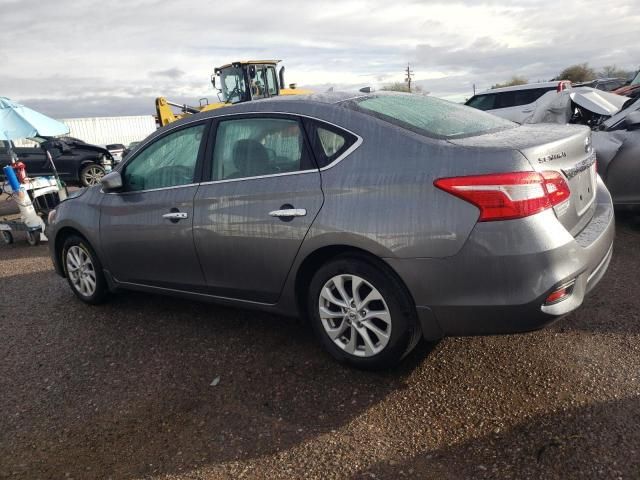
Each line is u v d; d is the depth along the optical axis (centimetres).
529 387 288
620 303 382
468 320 270
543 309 257
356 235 286
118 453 261
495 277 257
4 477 250
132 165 414
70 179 1418
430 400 284
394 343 293
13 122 787
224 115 362
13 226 790
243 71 1477
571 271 261
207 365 343
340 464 240
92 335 407
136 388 322
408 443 251
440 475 229
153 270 402
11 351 390
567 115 802
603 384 284
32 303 496
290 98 342
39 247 766
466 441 249
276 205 318
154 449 262
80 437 277
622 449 233
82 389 326
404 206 273
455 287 266
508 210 252
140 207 397
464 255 260
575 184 293
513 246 252
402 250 274
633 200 538
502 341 338
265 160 333
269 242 323
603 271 304
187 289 387
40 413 303
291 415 280
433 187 267
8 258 710
